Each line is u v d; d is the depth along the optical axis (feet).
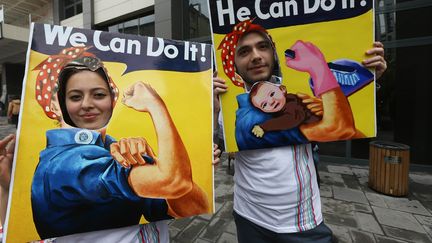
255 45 4.47
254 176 4.77
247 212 5.00
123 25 31.83
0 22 38.24
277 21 4.44
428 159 16.78
